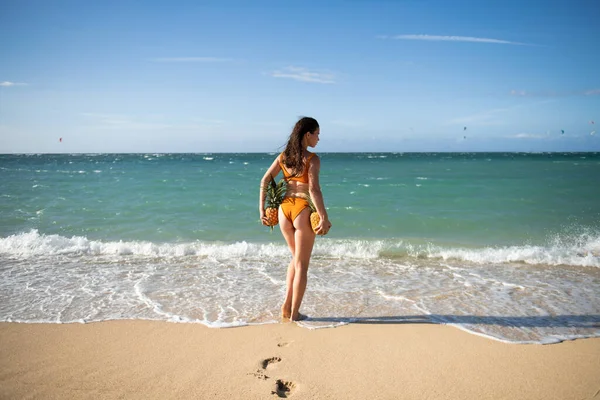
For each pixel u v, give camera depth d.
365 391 2.69
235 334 3.60
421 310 4.24
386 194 15.43
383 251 7.12
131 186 17.78
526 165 40.78
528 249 7.11
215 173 28.31
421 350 3.30
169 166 42.16
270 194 3.88
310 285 5.16
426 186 18.16
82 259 6.48
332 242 7.83
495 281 5.38
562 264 6.35
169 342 3.42
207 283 5.19
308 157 3.70
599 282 5.35
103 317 3.99
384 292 4.86
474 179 22.19
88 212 11.25
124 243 7.35
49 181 20.20
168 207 12.15
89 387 2.71
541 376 2.89
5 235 8.49
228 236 8.78
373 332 3.66
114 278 5.40
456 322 3.92
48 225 9.58
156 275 5.57
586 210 11.60
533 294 4.82
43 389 2.68
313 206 3.72
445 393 2.67
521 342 3.46
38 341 3.43
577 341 3.49
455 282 5.33
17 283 5.14
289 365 3.04
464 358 3.16
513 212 11.41
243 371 2.94
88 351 3.25
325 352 3.26
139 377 2.84
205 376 2.87
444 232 9.22
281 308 4.17
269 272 5.76
